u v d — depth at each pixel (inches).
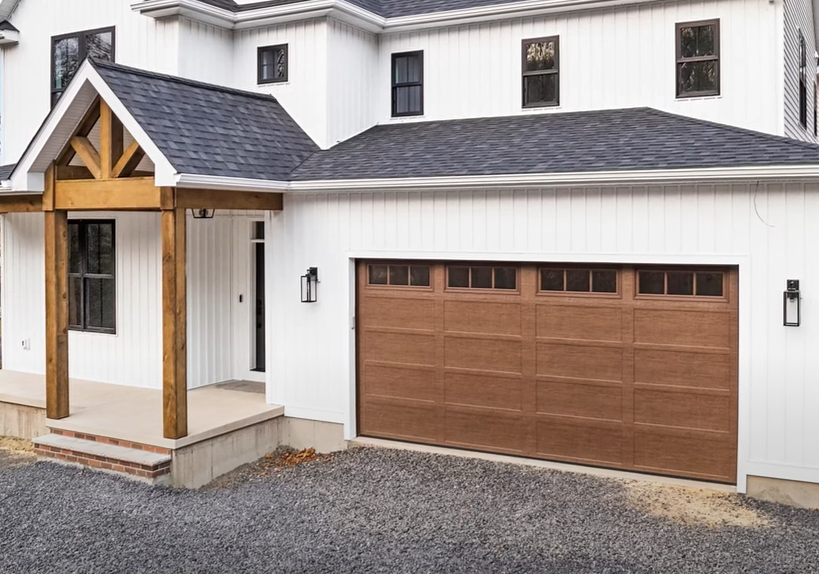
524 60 476.7
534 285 383.6
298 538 302.7
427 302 410.6
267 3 494.6
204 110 421.7
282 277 442.0
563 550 285.0
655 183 343.0
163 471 370.3
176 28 481.4
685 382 353.4
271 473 399.2
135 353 498.9
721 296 344.8
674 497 336.5
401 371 419.8
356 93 504.4
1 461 416.2
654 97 443.8
